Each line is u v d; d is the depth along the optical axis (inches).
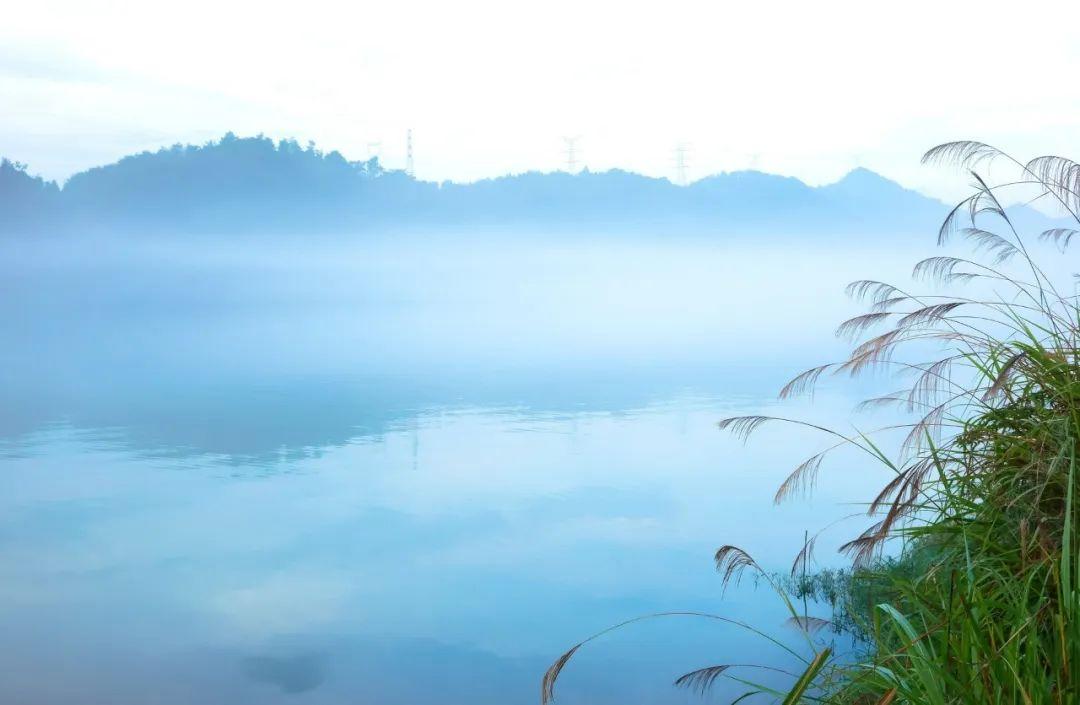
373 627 1146.7
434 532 1798.7
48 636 1168.8
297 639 1120.2
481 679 914.1
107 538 1877.5
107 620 1245.7
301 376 6722.4
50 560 1670.8
